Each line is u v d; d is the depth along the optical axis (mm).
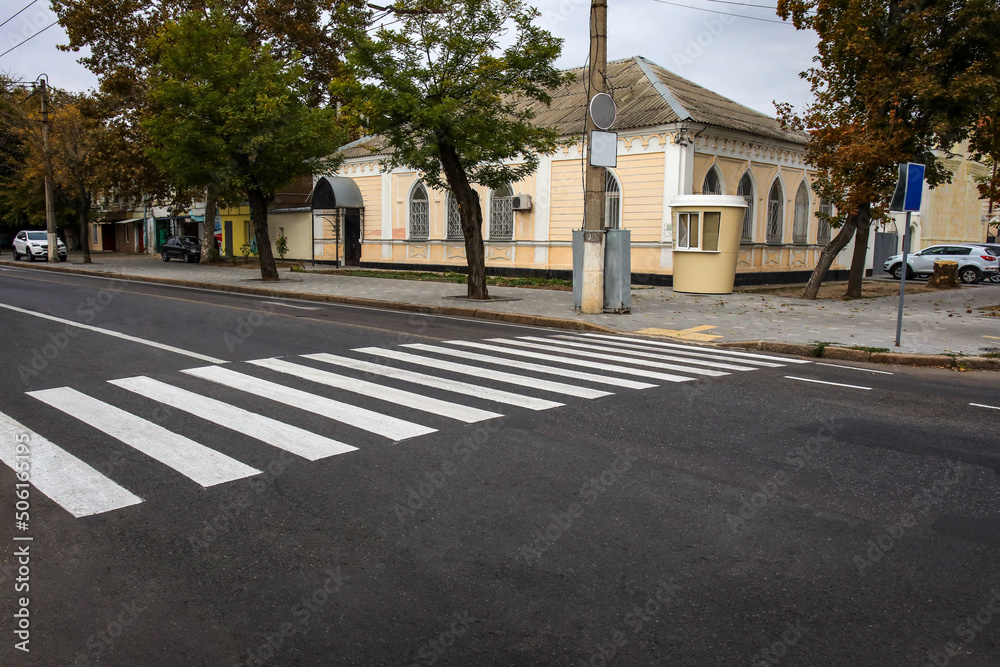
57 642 3012
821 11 17766
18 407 6664
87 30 31156
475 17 15469
